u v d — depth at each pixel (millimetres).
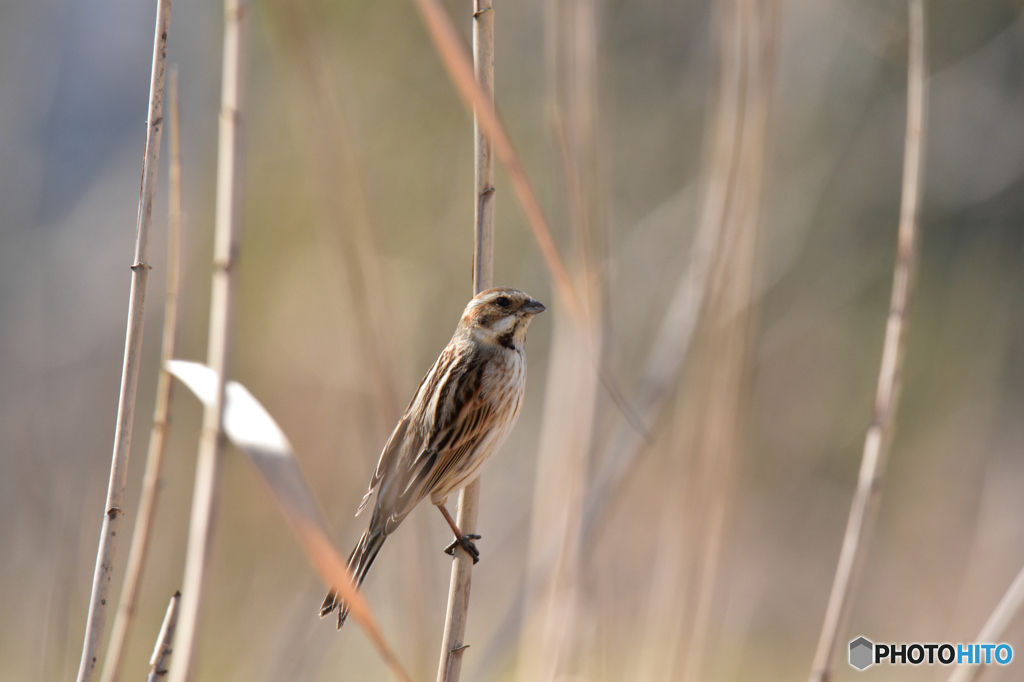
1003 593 12867
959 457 15797
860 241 18328
